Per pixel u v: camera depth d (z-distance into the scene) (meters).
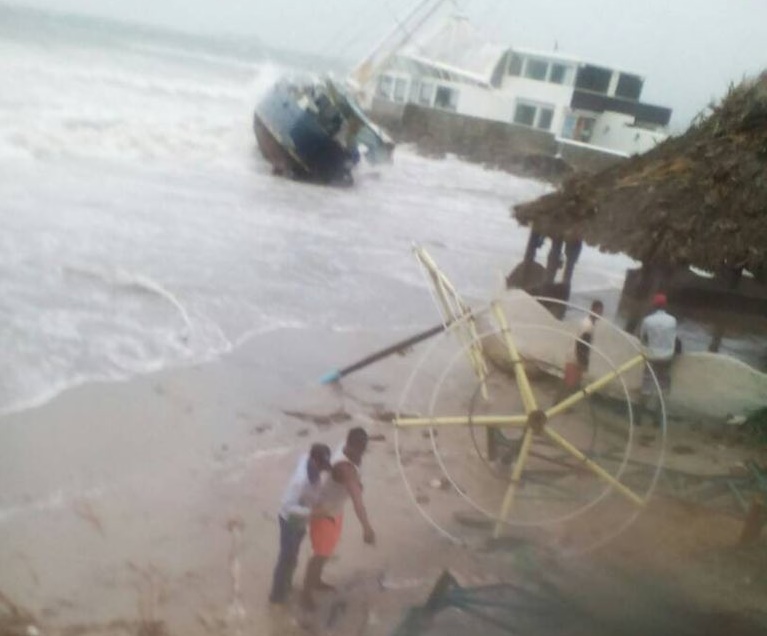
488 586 5.39
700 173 9.49
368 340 10.54
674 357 8.82
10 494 6.13
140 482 6.62
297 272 12.66
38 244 11.35
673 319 8.64
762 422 8.42
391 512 6.59
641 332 8.73
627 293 11.87
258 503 6.67
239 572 5.81
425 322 11.58
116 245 12.06
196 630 5.19
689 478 7.30
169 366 8.74
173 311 10.15
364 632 5.33
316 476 5.36
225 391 8.43
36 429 7.00
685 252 9.19
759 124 9.46
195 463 7.05
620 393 8.65
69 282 10.34
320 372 9.33
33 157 16.86
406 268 13.83
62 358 8.39
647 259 9.47
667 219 9.35
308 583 5.52
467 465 7.52
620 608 5.29
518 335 9.25
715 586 5.69
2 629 4.88
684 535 6.39
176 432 7.49
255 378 8.86
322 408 8.45
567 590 5.48
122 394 7.95
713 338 11.24
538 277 11.37
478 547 6.23
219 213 15.41
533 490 7.05
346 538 6.19
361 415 8.43
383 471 7.21
